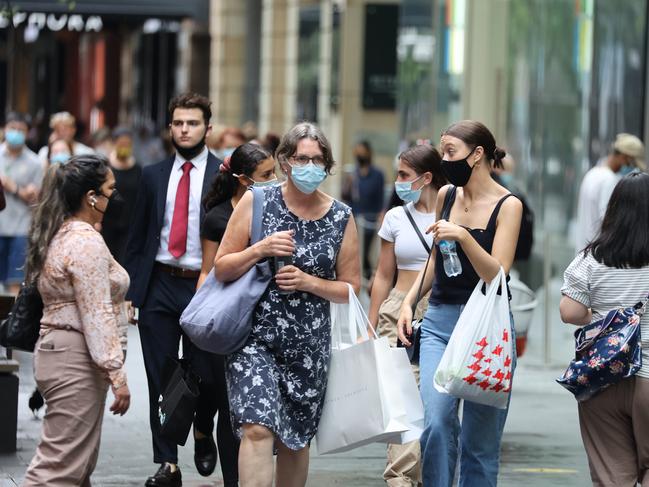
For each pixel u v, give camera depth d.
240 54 95.69
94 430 16.81
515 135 46.03
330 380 16.98
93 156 16.88
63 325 16.58
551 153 44.28
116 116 97.88
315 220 16.94
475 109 47.16
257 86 92.94
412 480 19.62
